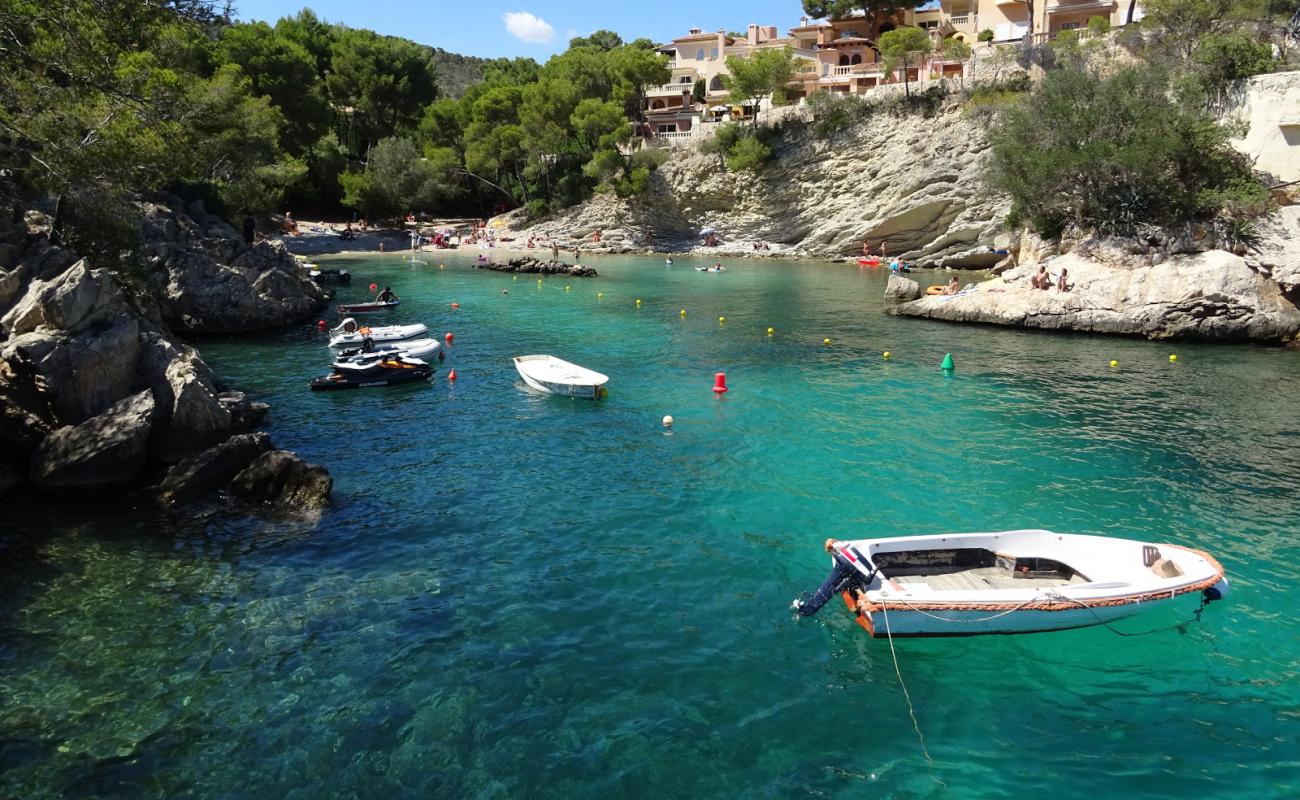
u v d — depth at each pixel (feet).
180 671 41.57
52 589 49.67
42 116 89.92
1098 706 39.96
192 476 64.44
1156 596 44.91
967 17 305.32
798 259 264.31
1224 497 64.49
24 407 69.46
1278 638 45.39
